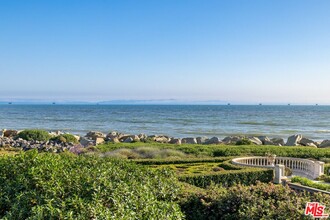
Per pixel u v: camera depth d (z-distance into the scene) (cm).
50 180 706
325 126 9231
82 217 563
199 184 1852
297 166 2655
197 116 13838
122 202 652
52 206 603
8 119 11194
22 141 3784
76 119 11531
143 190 759
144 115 14538
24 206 629
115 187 709
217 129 8131
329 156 3033
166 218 652
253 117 13338
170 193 930
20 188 702
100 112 17525
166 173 1023
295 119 12269
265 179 2020
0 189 710
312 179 2347
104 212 584
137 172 944
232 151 3059
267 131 7688
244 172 1977
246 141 3847
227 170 2083
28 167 793
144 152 2919
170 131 7625
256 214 863
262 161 2664
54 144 3775
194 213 1007
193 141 4575
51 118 11981
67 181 709
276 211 848
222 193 1046
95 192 677
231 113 16875
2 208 664
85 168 826
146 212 650
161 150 3008
